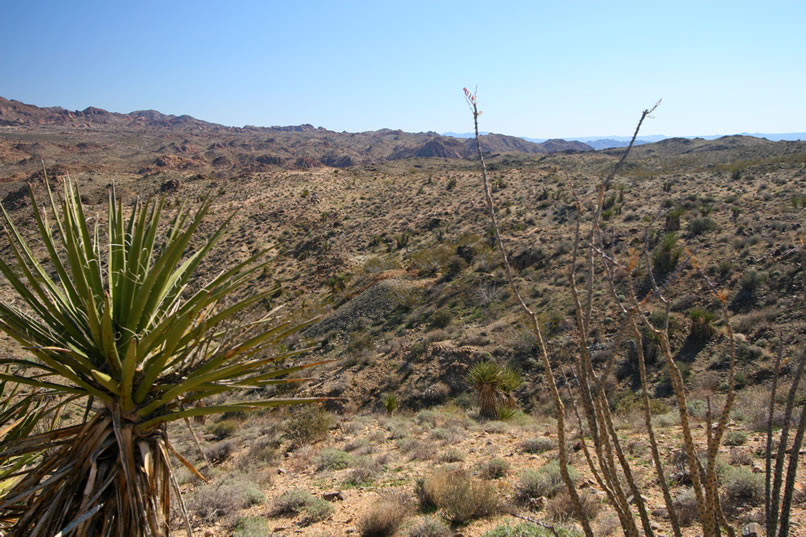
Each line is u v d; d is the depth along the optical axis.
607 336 20.19
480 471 9.84
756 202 34.22
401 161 147.25
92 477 2.86
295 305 42.22
